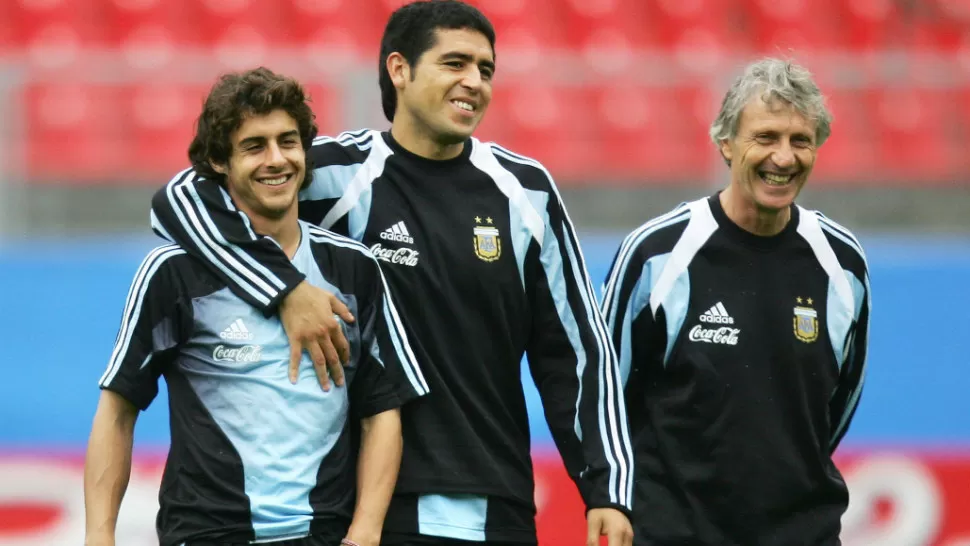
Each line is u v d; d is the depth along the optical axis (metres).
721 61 28.05
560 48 37.78
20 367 23.17
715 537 14.47
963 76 28.72
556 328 14.28
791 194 14.38
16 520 22.39
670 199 29.12
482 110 14.00
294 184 13.06
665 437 14.70
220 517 12.43
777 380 14.62
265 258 12.92
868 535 23.86
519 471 14.03
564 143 32.59
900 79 28.64
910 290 25.08
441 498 13.49
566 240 14.44
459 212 13.99
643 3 38.69
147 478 22.09
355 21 36.97
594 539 13.52
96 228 28.12
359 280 13.38
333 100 26.61
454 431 13.66
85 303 23.66
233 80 13.02
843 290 14.91
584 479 13.80
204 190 13.26
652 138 32.62
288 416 12.67
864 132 34.03
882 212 29.62
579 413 14.02
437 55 13.77
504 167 14.33
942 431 24.39
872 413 24.42
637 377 15.14
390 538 13.45
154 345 12.83
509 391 14.09
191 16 36.69
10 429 22.80
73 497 22.59
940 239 27.28
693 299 14.73
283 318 12.85
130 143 31.05
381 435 13.23
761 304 14.69
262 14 36.91
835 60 28.86
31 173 29.03
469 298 13.86
